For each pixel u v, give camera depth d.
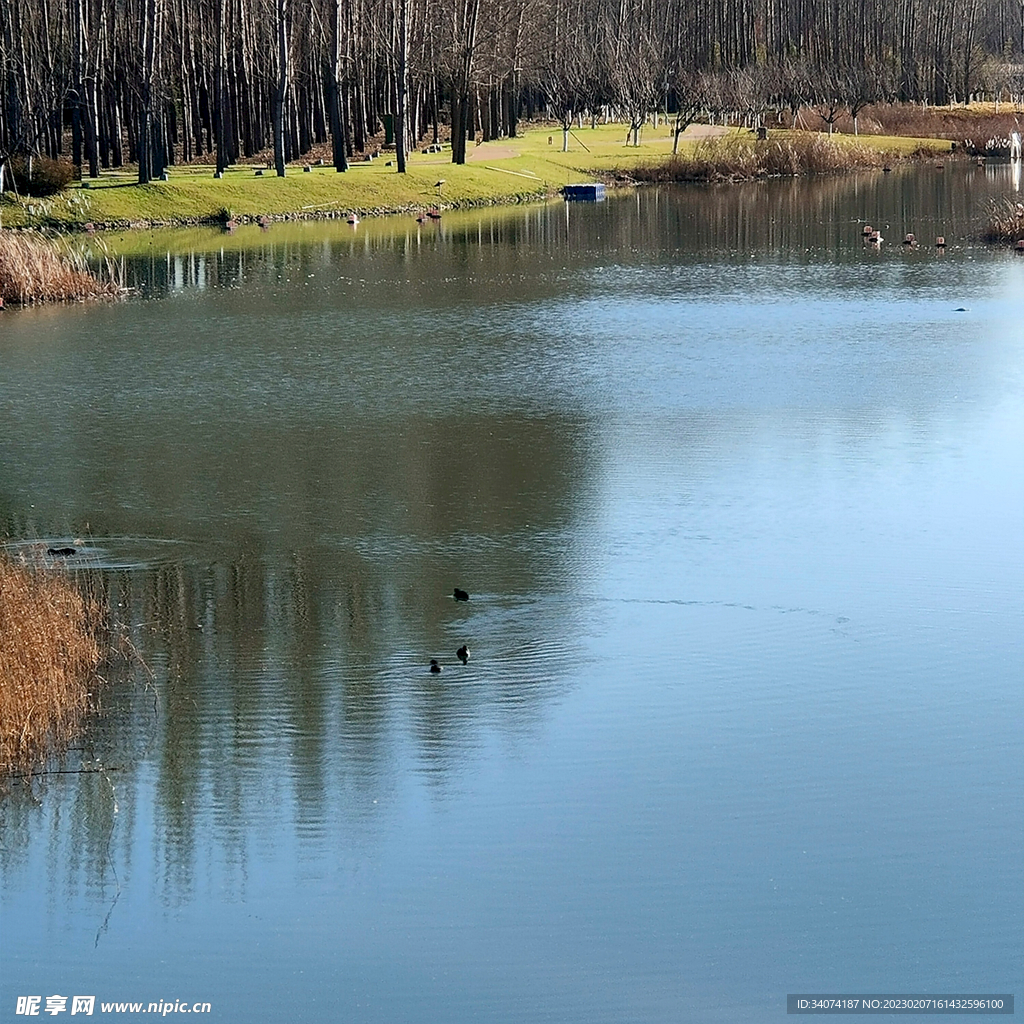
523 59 134.12
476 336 49.09
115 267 67.75
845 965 15.58
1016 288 58.28
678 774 19.11
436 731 20.25
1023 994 15.15
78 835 17.84
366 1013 14.95
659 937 16.00
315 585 25.75
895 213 89.75
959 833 17.78
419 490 31.25
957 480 31.50
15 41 90.88
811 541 27.78
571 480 31.86
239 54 111.06
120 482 32.06
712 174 118.00
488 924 16.22
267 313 54.25
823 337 48.22
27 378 42.84
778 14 183.88
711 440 35.03
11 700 19.78
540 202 101.69
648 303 56.22
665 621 24.08
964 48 193.62
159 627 23.86
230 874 17.09
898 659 22.52
